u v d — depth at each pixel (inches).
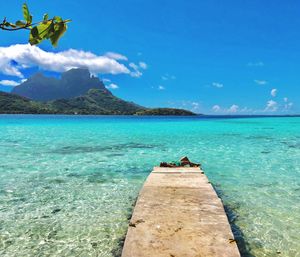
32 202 343.9
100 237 255.1
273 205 334.0
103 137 1077.1
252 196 367.2
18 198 358.0
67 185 415.2
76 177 460.1
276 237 255.4
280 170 514.0
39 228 272.7
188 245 197.6
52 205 334.0
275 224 282.0
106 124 2118.6
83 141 943.0
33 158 624.7
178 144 872.3
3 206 329.7
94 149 759.7
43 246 239.6
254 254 227.9
